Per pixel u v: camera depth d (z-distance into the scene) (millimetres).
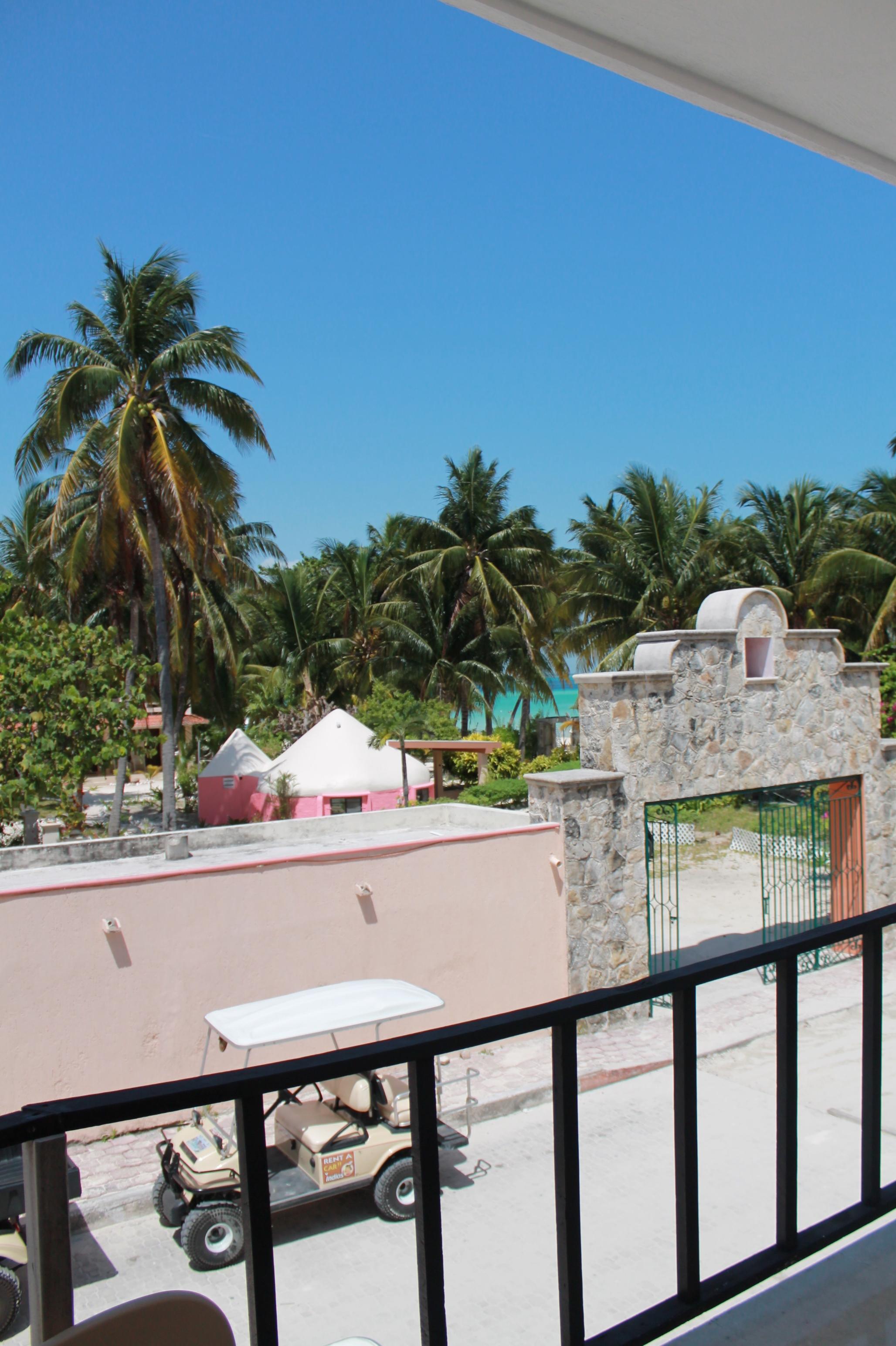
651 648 13711
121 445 24109
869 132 2658
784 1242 2037
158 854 14773
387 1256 7188
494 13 2102
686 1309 1857
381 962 11984
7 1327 6246
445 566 41406
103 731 21828
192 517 25438
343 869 11797
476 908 12562
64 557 30172
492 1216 7430
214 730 40938
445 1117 9953
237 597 41656
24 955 10195
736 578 32812
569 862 13023
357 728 31625
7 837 24062
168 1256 7637
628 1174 8109
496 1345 5590
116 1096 1222
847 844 15711
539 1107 10266
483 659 41938
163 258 26000
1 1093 10078
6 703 20828
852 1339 2180
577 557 41188
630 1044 12109
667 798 13617
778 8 2068
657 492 33375
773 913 19141
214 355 25562
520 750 41500
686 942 16938
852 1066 10477
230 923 11156
